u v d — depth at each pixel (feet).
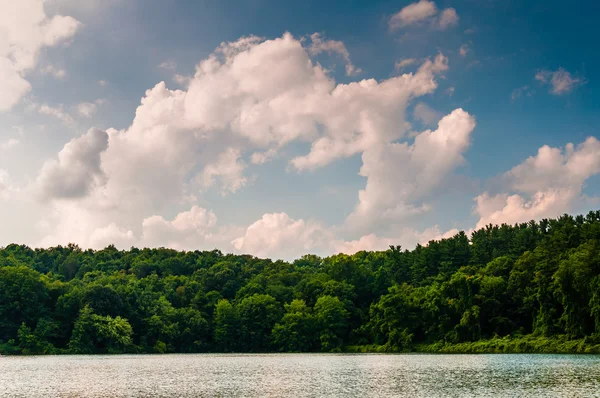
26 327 482.69
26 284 510.58
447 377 225.35
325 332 555.69
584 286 392.06
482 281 498.28
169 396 173.37
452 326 505.66
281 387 196.34
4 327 487.61
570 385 185.16
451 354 433.07
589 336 390.42
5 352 467.11
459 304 490.90
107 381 222.89
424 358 379.14
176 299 646.33
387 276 646.74
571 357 335.67
